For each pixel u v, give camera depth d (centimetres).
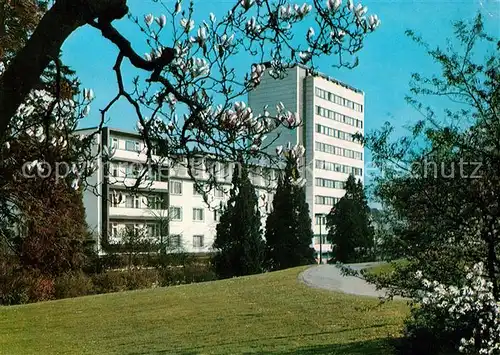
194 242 4769
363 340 1009
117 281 2708
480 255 616
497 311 608
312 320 1241
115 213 4047
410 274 668
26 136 786
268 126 491
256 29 476
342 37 470
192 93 471
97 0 349
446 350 673
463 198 576
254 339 1110
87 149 578
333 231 4462
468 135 572
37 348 1188
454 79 571
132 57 400
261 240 3712
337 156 5788
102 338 1246
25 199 1122
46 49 332
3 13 709
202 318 1370
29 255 2033
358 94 6084
